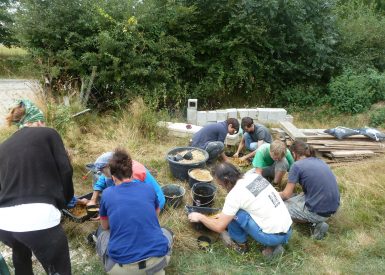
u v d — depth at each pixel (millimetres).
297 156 3949
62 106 5992
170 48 7754
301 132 5734
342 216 4043
